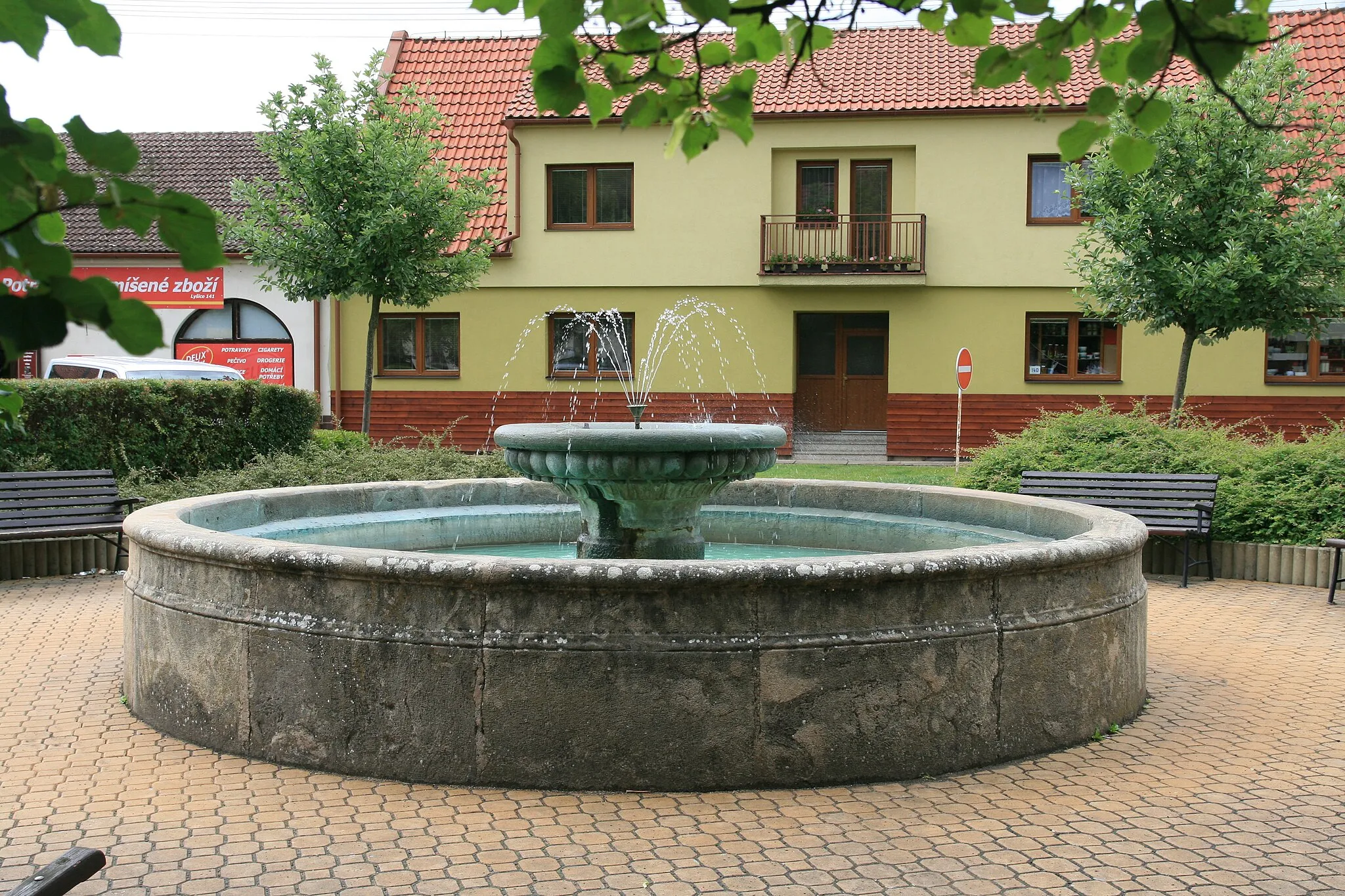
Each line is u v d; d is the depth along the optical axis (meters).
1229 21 2.24
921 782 4.88
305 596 5.00
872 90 25.28
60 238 1.71
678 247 25.61
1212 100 16.70
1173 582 10.70
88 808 4.55
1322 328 18.34
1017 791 4.79
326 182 19.58
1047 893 3.81
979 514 8.62
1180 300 17.44
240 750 5.18
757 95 25.47
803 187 25.69
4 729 5.62
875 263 24.53
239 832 4.30
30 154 1.53
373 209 19.73
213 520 7.36
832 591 4.79
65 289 1.46
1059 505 7.59
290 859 4.06
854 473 21.06
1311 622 8.76
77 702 6.16
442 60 29.23
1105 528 6.08
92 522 10.78
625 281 25.81
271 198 21.00
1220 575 10.98
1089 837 4.30
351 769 4.91
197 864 4.02
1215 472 11.98
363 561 4.84
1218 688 6.65
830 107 24.83
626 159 25.61
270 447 15.28
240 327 26.70
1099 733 5.58
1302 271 17.16
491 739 4.74
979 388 25.03
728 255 25.53
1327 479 11.09
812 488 9.75
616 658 4.68
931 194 24.89
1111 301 18.20
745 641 4.71
